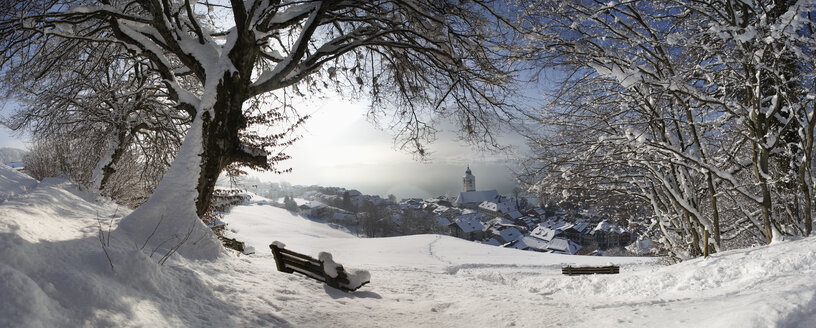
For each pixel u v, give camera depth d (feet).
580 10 35.37
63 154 44.42
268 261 39.34
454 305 21.09
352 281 22.59
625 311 17.51
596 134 44.73
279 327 15.05
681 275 26.71
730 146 41.96
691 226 41.57
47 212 19.34
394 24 32.27
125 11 34.68
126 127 41.29
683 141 40.57
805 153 30.09
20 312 10.14
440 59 33.47
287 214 262.88
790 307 12.86
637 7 38.58
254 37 28.48
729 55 33.06
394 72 40.34
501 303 21.20
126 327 11.75
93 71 39.50
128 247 17.75
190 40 29.17
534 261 69.82
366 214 349.82
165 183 23.36
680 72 35.35
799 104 30.37
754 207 47.03
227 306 15.83
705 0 32.63
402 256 74.23
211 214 44.19
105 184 39.63
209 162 25.55
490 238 320.29
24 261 12.59
